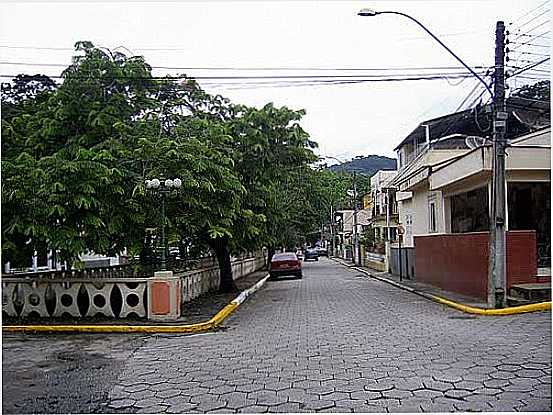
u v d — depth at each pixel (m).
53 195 13.91
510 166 18.86
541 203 23.67
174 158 15.55
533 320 14.25
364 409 7.04
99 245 14.88
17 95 20.47
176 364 9.98
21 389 8.41
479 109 22.27
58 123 16.77
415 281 28.48
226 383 8.52
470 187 22.89
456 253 21.91
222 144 18.86
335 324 14.50
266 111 22.20
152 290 14.95
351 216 80.81
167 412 7.18
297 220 44.59
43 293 15.34
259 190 22.73
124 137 16.45
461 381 8.23
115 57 17.83
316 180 47.22
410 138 35.44
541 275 18.50
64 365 10.03
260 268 49.31
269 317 16.36
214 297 21.50
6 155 16.72
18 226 13.93
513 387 7.86
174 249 28.75
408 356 10.11
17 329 13.85
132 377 9.06
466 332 12.67
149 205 15.76
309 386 8.19
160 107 18.50
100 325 14.12
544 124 26.03
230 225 18.31
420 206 30.03
